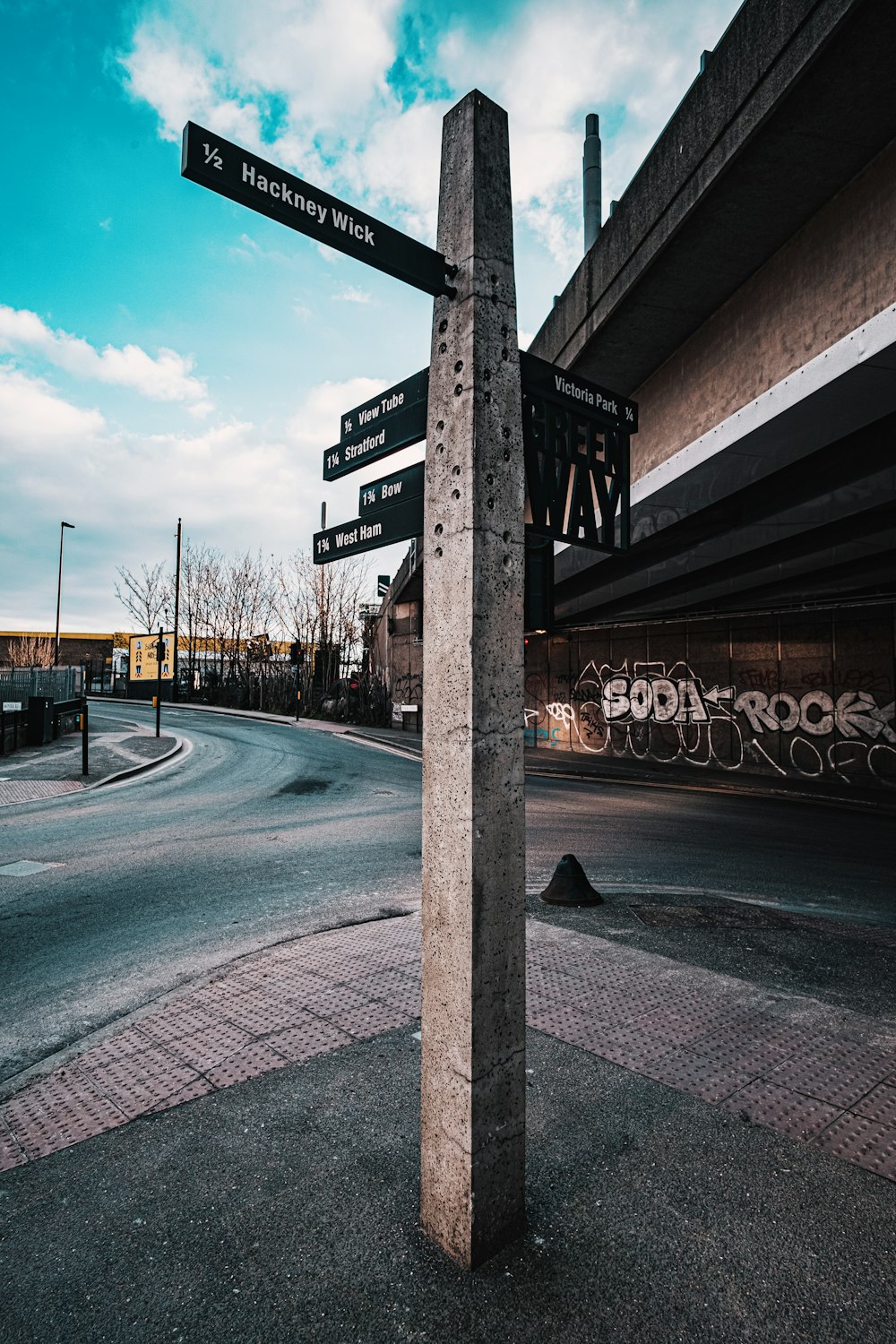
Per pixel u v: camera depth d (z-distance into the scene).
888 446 8.27
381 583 36.94
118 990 4.70
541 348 11.86
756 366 8.00
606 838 9.99
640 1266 2.20
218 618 47.22
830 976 4.70
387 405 2.80
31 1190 2.60
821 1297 2.09
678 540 12.78
